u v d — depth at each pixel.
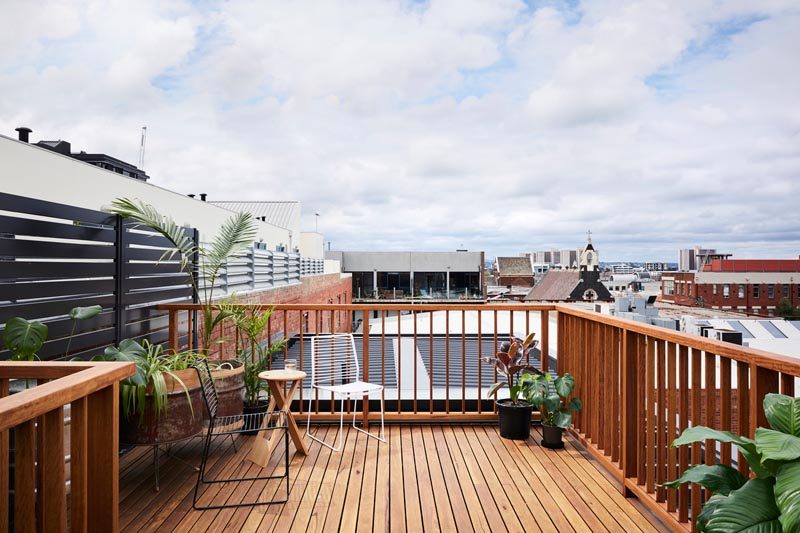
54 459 1.71
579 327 4.41
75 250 3.82
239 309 4.95
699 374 2.59
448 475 3.69
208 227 11.59
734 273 59.41
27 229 3.36
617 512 3.11
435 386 5.98
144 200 8.53
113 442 2.04
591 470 3.78
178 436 3.55
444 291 43.91
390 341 9.10
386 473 3.73
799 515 1.34
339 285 23.41
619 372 3.63
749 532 1.51
